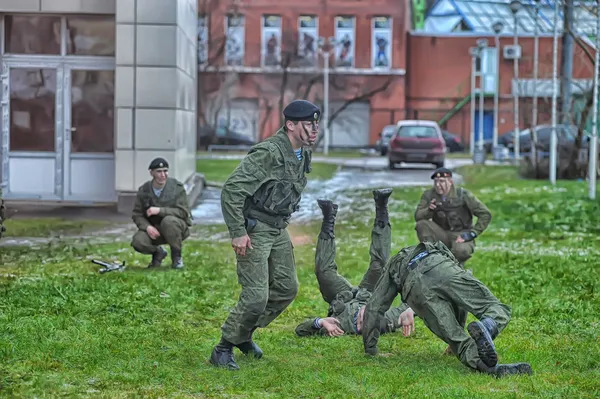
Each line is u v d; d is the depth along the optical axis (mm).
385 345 9133
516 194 28281
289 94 61531
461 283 7949
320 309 11109
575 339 9531
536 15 40656
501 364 7980
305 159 8148
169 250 15938
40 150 22859
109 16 22688
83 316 10359
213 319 10523
